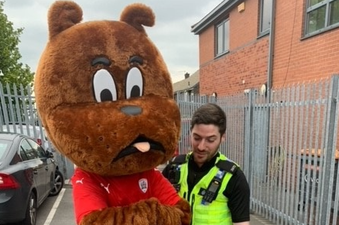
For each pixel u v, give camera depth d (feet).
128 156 4.40
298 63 24.68
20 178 14.57
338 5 21.02
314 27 23.44
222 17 41.01
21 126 24.20
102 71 4.64
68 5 5.03
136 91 4.85
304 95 14.20
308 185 13.78
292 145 15.03
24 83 74.28
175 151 5.04
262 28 31.35
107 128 4.28
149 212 4.31
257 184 18.28
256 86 31.81
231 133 21.68
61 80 4.62
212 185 5.70
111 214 4.16
